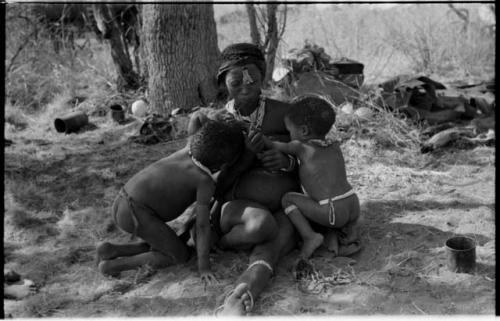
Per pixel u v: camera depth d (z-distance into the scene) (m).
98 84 8.80
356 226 3.99
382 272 3.48
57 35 9.25
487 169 5.30
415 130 6.17
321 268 3.56
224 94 7.58
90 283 3.54
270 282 3.43
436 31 10.33
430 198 4.62
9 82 8.14
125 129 7.04
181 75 7.39
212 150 3.36
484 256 3.61
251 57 3.68
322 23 10.70
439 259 3.61
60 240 4.16
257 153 3.66
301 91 7.09
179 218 4.48
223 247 3.71
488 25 9.95
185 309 3.22
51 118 7.57
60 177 5.44
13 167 5.66
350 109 6.49
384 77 9.33
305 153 3.63
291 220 3.67
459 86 8.13
